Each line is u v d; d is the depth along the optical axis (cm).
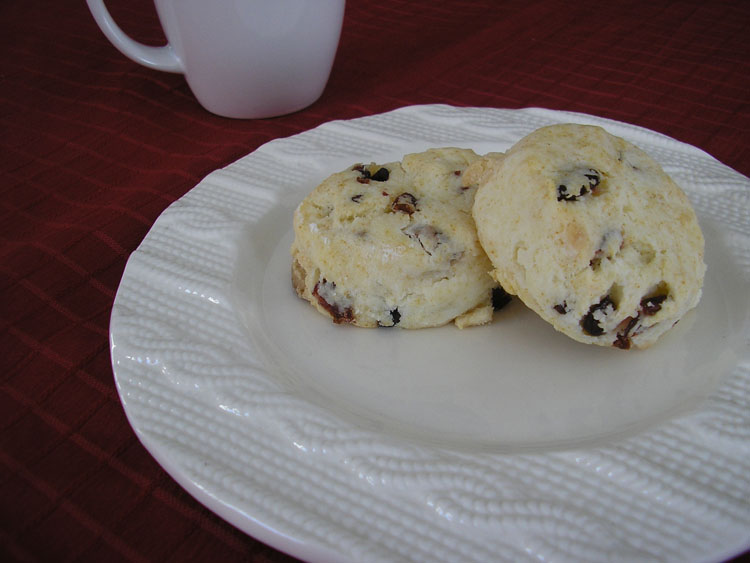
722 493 22
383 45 47
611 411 26
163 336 26
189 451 23
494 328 28
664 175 28
